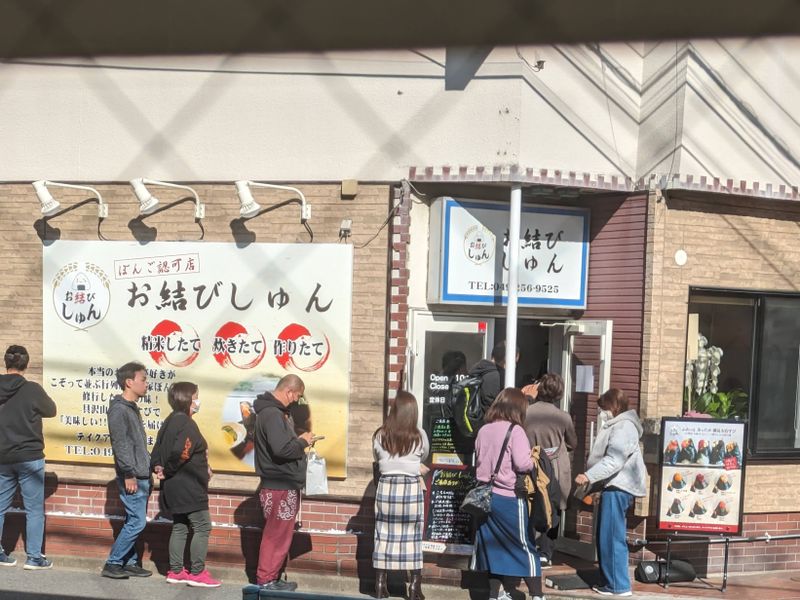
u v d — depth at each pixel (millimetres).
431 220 8789
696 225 8898
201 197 8961
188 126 9008
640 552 8602
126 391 8234
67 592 7824
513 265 8539
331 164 8742
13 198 9312
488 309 9016
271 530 7949
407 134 8625
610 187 8797
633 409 8555
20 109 9336
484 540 7648
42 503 8555
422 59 8555
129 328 9047
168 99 9039
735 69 8852
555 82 8602
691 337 9031
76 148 9234
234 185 8891
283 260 8758
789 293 9336
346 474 8609
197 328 8914
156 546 8750
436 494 8500
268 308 8781
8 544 9039
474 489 7641
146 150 9094
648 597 8047
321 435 8617
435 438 8648
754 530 9180
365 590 8312
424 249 8812
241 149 8906
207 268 8898
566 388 9297
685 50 8617
